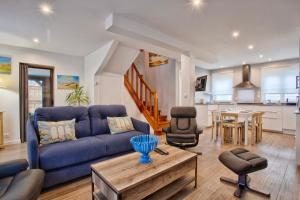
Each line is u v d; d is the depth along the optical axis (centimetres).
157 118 498
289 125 500
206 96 725
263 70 605
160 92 615
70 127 251
